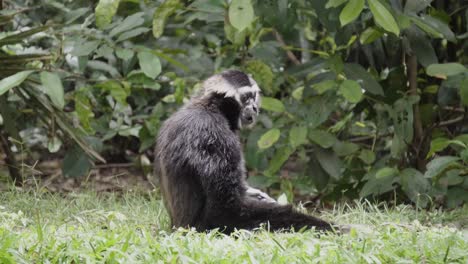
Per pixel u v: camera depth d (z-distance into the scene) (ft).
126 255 21.42
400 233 25.58
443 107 42.75
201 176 27.91
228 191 27.86
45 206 34.86
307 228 27.32
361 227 27.53
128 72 40.88
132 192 42.88
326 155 39.88
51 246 22.22
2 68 37.29
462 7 40.73
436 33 34.12
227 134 28.76
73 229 25.82
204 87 30.96
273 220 27.63
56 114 40.01
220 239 24.56
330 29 35.63
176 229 28.19
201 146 28.14
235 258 21.65
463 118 42.75
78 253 21.50
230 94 30.32
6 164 43.29
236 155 28.50
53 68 39.09
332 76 38.63
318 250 22.30
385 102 40.55
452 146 37.91
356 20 38.01
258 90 31.65
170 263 21.38
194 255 21.93
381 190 37.29
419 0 35.68
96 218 31.24
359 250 23.04
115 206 35.55
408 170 37.06
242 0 27.81
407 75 41.91
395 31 27.84
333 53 40.01
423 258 22.79
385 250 22.84
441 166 33.53
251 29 40.78
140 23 34.55
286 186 42.32
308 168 41.88
